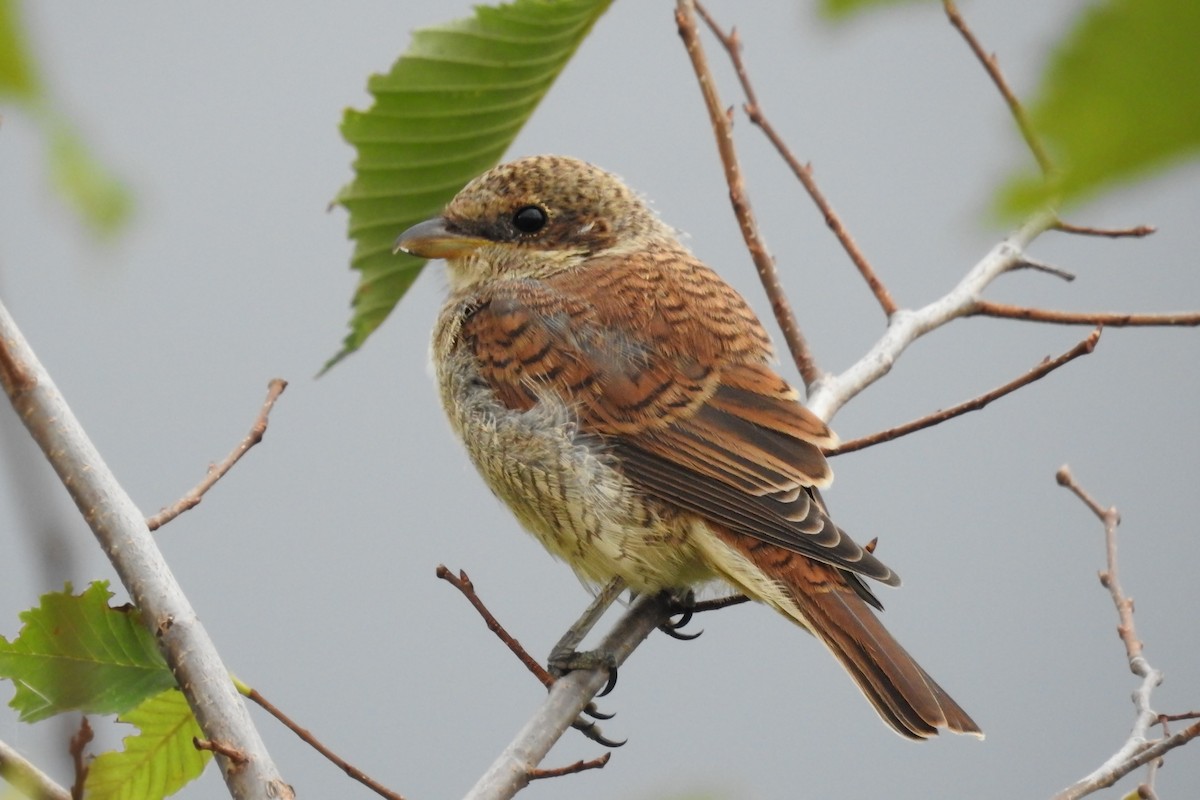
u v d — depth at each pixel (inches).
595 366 351.6
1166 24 44.4
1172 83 45.0
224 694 215.5
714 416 341.1
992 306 365.1
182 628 219.3
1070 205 49.9
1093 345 312.7
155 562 224.5
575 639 340.5
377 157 351.3
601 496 340.2
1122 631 331.0
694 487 333.7
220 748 204.7
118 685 235.0
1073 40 45.6
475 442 365.7
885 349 362.3
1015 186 51.9
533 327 362.3
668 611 350.3
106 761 249.1
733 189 360.8
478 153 355.3
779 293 364.8
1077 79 45.8
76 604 233.3
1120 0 44.7
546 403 351.9
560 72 344.2
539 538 365.7
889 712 299.3
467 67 338.3
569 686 273.6
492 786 245.3
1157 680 312.3
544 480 349.1
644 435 342.3
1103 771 269.0
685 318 357.7
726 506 329.1
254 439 263.1
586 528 344.5
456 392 370.3
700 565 342.0
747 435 337.7
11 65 60.5
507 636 255.9
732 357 352.5
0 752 211.0
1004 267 375.6
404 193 360.5
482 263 388.5
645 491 338.6
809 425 339.3
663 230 403.9
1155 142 46.1
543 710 268.1
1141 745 284.5
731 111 358.9
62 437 228.5
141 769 250.8
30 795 211.2
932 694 299.9
